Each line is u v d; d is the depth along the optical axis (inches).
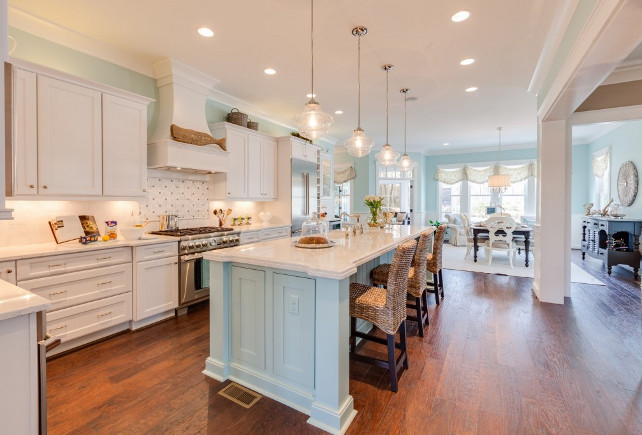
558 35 112.6
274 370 80.4
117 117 120.3
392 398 79.1
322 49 127.2
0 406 40.5
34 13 103.5
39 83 98.8
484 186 354.9
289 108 204.7
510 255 227.8
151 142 139.5
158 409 74.5
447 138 302.7
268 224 201.2
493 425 69.2
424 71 147.9
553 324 126.1
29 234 109.3
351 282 103.7
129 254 118.2
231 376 87.9
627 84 141.8
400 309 86.9
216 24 109.8
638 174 216.4
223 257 85.4
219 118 179.9
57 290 98.5
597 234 223.3
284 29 112.5
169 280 130.4
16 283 89.7
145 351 103.1
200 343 109.3
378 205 157.8
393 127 257.1
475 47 125.6
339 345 69.4
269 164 201.3
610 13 66.0
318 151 240.1
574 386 83.8
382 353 102.9
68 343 103.3
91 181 112.4
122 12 103.1
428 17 104.9
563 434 66.6
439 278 158.6
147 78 143.0
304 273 74.5
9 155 45.3
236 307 87.0
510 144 332.5
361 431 67.9
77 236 115.9
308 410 74.0
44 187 100.2
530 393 80.9
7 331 40.9
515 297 161.8
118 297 114.7
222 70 146.9
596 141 289.9
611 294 165.9
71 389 82.0
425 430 68.0
